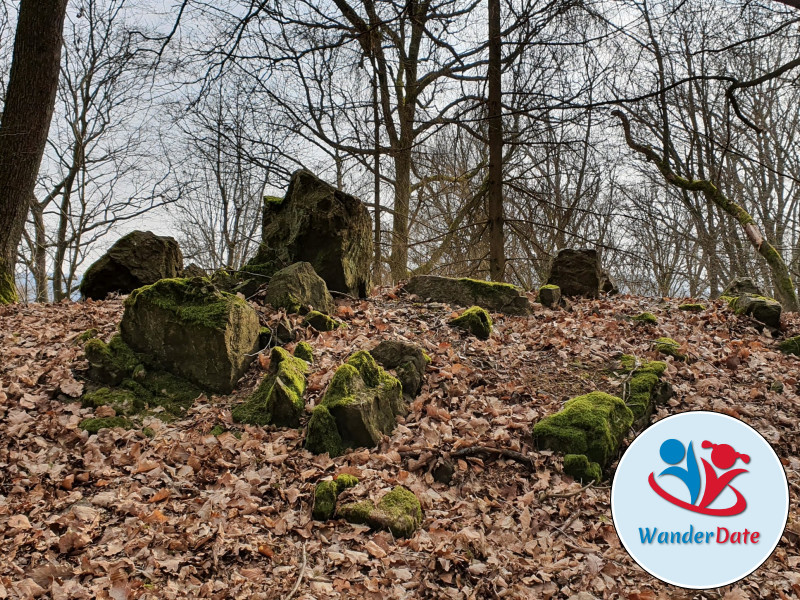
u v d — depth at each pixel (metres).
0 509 4.00
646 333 8.12
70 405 5.41
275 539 4.05
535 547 4.14
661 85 14.12
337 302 8.56
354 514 4.23
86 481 4.46
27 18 9.84
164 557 3.76
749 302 9.05
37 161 10.15
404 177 17.47
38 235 21.53
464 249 18.53
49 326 7.16
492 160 14.18
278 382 5.42
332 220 8.57
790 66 7.40
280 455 4.92
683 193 18.61
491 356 6.98
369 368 5.62
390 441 5.16
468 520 4.39
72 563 3.64
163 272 9.41
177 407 5.66
